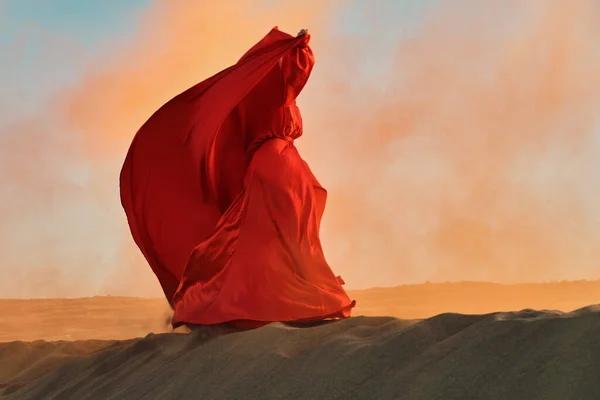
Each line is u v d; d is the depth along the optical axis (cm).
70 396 425
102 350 524
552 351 260
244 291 461
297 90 513
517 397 247
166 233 551
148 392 371
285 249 473
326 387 300
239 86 500
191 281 487
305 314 449
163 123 529
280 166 493
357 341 333
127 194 549
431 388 268
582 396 235
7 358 574
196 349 395
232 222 490
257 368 340
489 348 277
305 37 504
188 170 539
